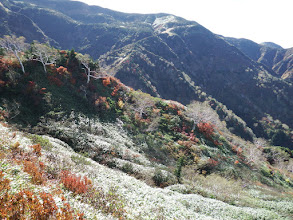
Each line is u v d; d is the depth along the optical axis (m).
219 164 45.72
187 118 65.38
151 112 61.50
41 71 48.47
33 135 22.81
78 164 17.80
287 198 33.12
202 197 23.16
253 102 184.75
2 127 20.19
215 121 86.88
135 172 26.95
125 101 62.25
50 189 9.24
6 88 38.47
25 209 6.39
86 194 10.49
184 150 47.81
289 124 167.00
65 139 30.11
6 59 45.72
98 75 65.31
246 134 119.75
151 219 11.70
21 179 8.82
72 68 57.94
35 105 38.91
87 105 48.09
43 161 14.07
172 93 171.50
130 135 45.78
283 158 76.25
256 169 54.69
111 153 30.61
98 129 40.00
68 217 6.82
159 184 26.48
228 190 31.05
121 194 14.05
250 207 24.89
